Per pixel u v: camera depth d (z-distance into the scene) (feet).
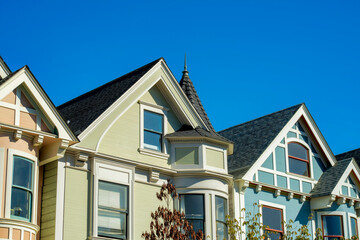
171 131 88.33
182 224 76.38
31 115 73.51
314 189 103.45
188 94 97.40
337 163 107.14
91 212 77.30
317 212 102.58
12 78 71.92
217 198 87.51
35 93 73.61
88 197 77.97
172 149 87.45
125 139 83.05
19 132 71.51
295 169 102.89
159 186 84.74
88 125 79.46
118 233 79.05
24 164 72.18
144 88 86.17
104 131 81.00
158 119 87.76
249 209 94.02
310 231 100.58
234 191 92.94
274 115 108.58
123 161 81.35
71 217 75.92
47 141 74.69
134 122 84.69
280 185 99.25
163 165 85.87
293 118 104.37
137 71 89.71
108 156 79.97
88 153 78.84
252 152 100.27
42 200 76.95
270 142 100.01
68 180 76.95
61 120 74.84
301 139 105.19
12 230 68.64
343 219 102.12
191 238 80.48
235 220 82.84
